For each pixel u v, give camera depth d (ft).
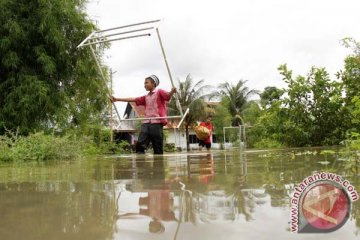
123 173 10.78
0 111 37.68
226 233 3.51
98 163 17.70
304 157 15.03
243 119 142.51
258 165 11.77
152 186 7.36
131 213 4.66
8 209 5.22
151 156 22.70
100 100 46.47
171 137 148.05
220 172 9.81
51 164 18.22
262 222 3.87
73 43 42.29
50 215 4.69
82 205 5.37
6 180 9.64
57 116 38.63
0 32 38.65
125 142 68.59
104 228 3.91
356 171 8.46
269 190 6.10
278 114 31.42
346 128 29.94
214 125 144.15
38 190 7.29
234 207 4.72
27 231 3.87
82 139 38.47
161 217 4.33
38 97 37.47
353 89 29.40
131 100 23.75
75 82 43.80
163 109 23.59
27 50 39.42
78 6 44.34
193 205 4.99
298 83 30.58
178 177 8.96
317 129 30.63
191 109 127.13
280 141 33.12
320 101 30.09
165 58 21.71
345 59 29.58
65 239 3.55
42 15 38.42
